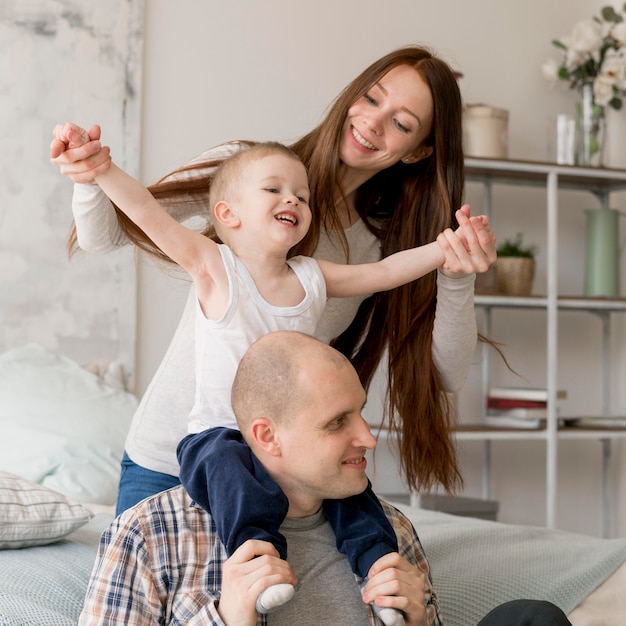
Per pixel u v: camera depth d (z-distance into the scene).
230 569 1.12
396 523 1.37
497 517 3.77
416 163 1.73
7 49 3.13
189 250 1.32
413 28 3.76
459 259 1.44
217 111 3.44
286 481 1.22
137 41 3.28
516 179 3.74
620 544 2.00
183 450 1.27
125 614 1.16
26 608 1.45
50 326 3.15
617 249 3.83
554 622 1.26
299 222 1.36
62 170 1.25
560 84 4.02
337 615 1.22
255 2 3.50
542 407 3.58
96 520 2.12
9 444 2.56
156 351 3.29
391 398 1.72
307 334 1.31
